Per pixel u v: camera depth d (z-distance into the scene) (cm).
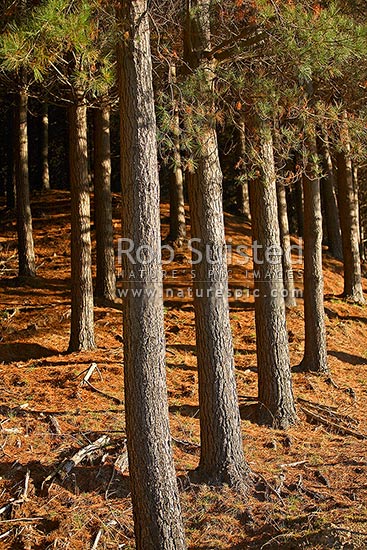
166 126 655
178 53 843
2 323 1311
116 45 551
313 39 679
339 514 660
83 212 1182
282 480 741
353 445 896
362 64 870
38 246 1973
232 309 1562
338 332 1525
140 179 534
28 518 642
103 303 1461
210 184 698
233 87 750
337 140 831
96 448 759
